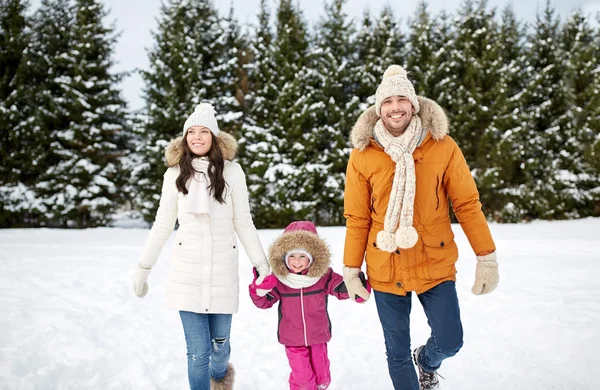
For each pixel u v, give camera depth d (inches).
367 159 105.0
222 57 892.0
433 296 100.6
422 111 102.4
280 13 899.4
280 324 117.0
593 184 833.5
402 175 97.7
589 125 837.2
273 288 117.0
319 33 920.9
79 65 815.7
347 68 882.8
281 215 795.4
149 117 808.3
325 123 858.8
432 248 100.8
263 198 807.7
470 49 905.5
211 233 109.4
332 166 816.9
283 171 791.7
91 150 792.3
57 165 791.7
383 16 932.0
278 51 848.3
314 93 848.3
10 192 757.3
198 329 105.7
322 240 117.0
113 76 853.8
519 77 887.1
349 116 838.5
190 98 822.5
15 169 772.0
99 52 845.8
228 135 117.6
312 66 890.1
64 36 859.4
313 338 114.0
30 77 820.6
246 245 115.7
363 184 106.7
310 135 814.5
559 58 908.0
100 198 792.3
